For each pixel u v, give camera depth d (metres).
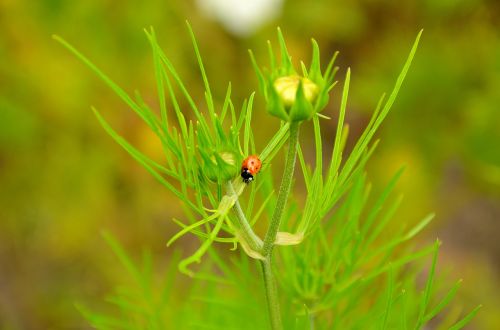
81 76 0.98
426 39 1.06
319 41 1.13
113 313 1.06
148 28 0.99
